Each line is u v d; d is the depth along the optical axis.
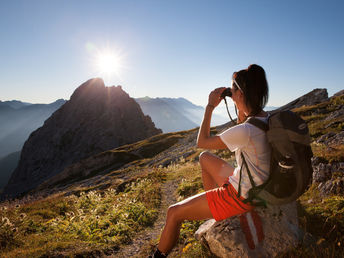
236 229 2.84
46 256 4.82
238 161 2.23
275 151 1.89
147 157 73.19
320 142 15.40
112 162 78.69
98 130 167.25
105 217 8.41
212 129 60.09
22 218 9.02
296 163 1.84
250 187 2.11
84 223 7.70
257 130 1.95
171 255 4.12
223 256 2.75
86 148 160.50
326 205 4.16
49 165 169.75
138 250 5.56
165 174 21.81
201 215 2.44
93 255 5.16
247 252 2.58
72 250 5.21
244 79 2.11
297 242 2.64
